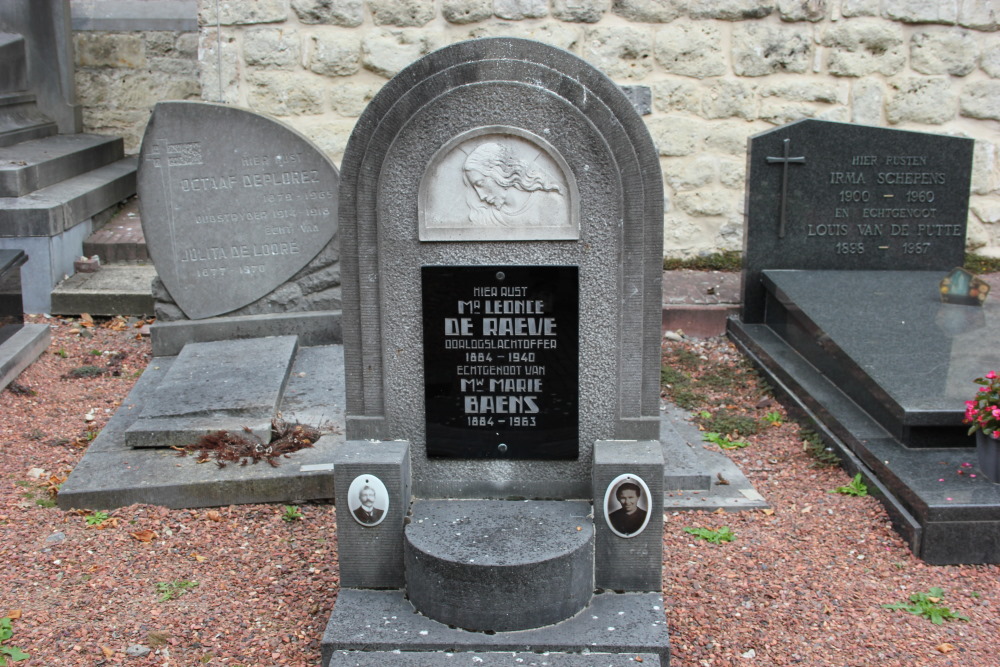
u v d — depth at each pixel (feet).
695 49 28.63
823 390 20.65
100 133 38.70
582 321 13.67
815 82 28.91
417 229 13.47
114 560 15.39
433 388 13.96
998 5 28.40
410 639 12.39
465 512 13.80
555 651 12.27
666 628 12.61
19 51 35.50
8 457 18.97
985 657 13.08
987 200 29.60
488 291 13.64
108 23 38.37
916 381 18.47
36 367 23.49
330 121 29.22
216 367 21.47
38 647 13.07
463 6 28.45
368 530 13.53
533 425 14.03
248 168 23.63
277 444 18.42
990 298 24.40
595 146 13.11
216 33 28.58
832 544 16.07
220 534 16.31
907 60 28.81
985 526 15.37
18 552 15.51
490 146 13.23
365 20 28.58
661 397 22.59
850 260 25.59
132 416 20.13
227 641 13.32
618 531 13.29
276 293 24.34
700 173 29.32
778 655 13.09
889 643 13.41
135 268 28.76
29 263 26.63
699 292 27.25
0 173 27.40
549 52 12.96
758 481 18.39
